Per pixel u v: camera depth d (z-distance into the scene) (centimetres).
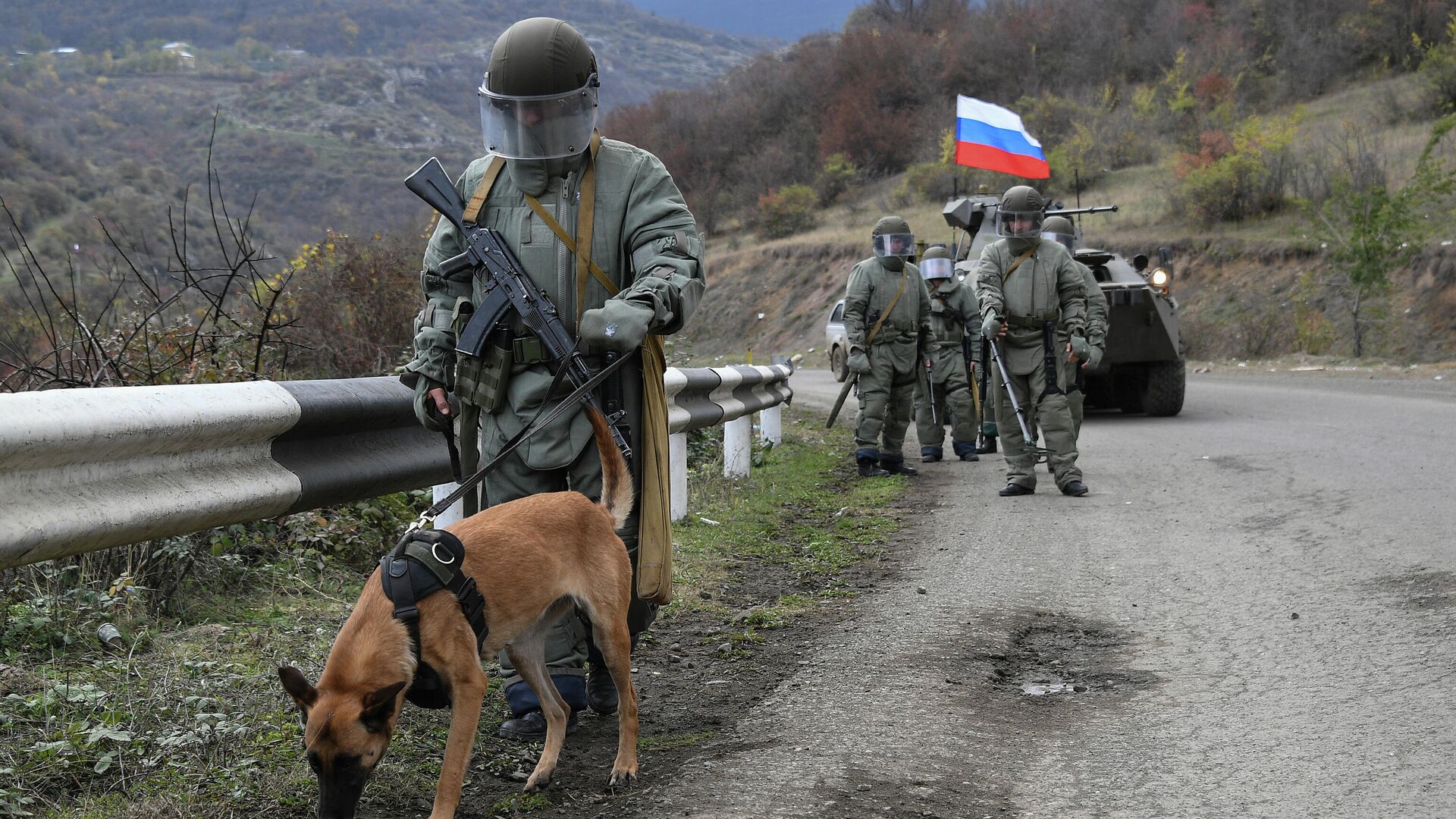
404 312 991
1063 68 6166
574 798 330
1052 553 654
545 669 358
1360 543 609
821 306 4300
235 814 305
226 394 349
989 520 767
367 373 888
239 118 11556
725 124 7375
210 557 492
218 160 7956
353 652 289
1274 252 2772
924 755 352
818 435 1301
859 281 977
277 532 538
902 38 6856
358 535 562
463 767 303
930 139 5753
